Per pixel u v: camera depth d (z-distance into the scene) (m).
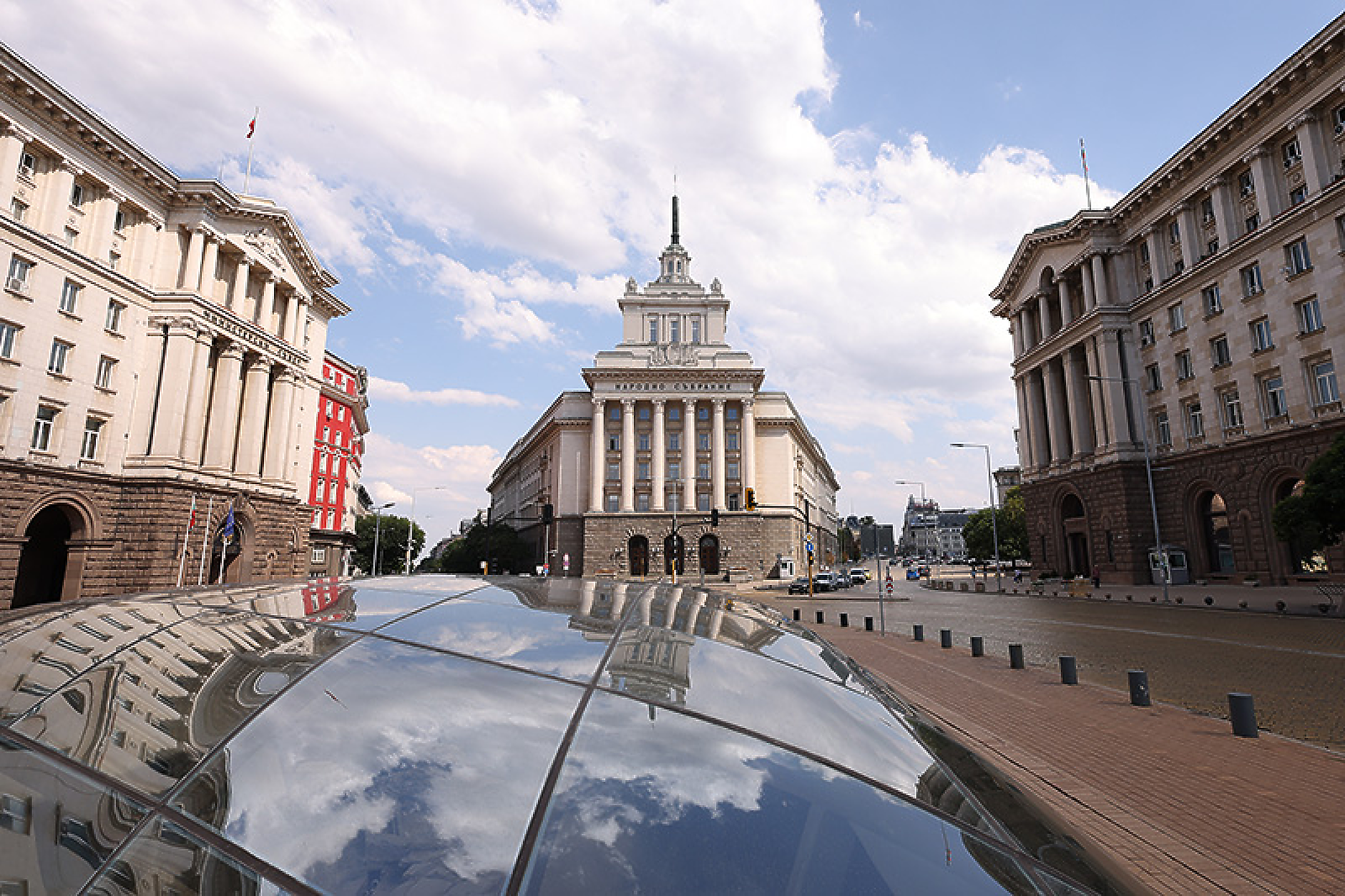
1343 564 32.31
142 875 1.85
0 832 1.92
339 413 61.28
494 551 78.75
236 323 38.78
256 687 2.75
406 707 2.65
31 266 29.16
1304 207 33.97
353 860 1.92
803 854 2.19
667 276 89.88
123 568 32.94
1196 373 41.19
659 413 73.44
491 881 1.87
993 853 2.50
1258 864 5.41
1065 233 51.25
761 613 6.11
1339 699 11.43
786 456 76.62
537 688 2.94
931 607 37.75
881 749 3.15
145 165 33.84
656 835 2.12
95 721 2.44
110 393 32.88
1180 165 41.75
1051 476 53.62
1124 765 7.97
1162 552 41.06
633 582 6.39
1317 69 33.72
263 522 40.91
